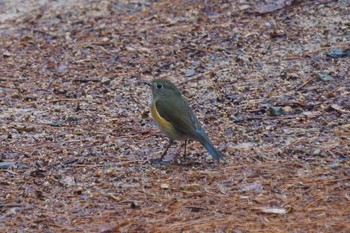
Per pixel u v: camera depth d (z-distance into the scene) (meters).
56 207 10.48
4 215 10.31
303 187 10.73
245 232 9.60
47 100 14.40
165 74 15.30
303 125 12.79
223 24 16.95
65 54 16.47
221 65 15.39
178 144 12.39
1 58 16.45
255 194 10.59
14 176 11.43
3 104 14.29
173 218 10.02
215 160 11.71
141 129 13.02
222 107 13.68
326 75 14.54
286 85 14.36
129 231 9.73
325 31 16.22
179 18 17.50
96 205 10.48
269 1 17.58
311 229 9.64
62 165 11.74
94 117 13.59
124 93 14.59
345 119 12.95
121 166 11.66
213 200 10.46
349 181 10.88
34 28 17.83
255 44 16.05
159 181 11.09
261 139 12.37
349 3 17.19
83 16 18.19
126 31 17.20
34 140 12.70
